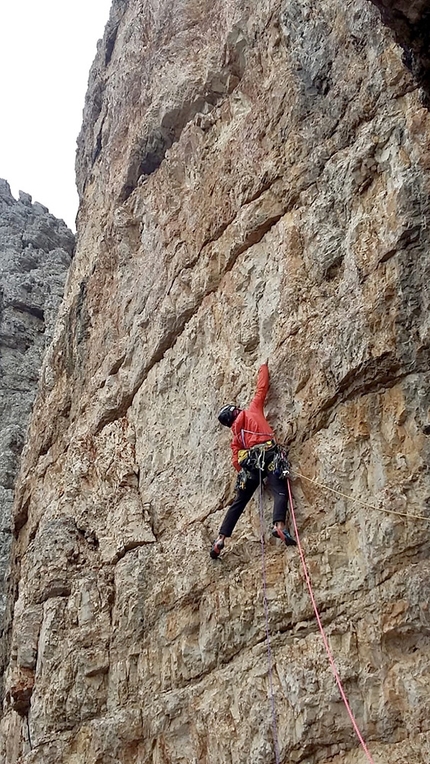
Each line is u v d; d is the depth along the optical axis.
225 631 7.88
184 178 11.28
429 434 6.90
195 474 9.24
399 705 6.29
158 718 8.19
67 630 9.70
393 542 6.76
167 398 10.11
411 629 6.45
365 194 8.02
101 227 13.59
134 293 11.60
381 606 6.66
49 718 9.12
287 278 8.53
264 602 7.52
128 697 8.71
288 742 6.75
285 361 8.20
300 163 8.81
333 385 7.62
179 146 11.38
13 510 13.84
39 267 21.09
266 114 9.58
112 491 10.38
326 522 7.34
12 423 17.55
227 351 9.16
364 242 7.80
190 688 8.01
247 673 7.45
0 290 19.98
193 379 9.68
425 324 7.10
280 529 7.47
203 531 8.68
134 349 11.12
